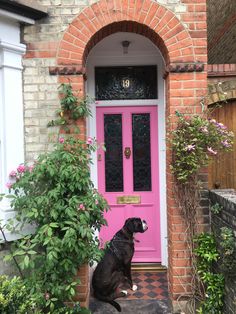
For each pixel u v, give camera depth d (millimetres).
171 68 3695
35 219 3291
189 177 3684
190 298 3719
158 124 4828
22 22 3629
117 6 3652
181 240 3748
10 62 3572
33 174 3271
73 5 3682
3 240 3418
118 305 3816
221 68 4180
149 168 4910
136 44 4594
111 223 4895
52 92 3729
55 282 3225
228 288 3223
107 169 4910
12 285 2842
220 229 3365
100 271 3996
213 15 6438
